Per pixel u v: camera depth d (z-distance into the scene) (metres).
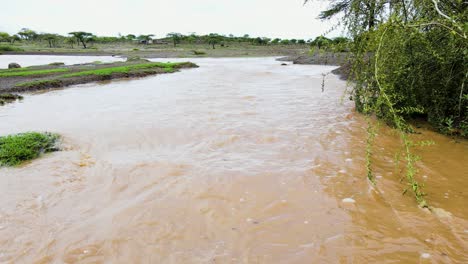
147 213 3.53
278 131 6.33
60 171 4.76
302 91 11.70
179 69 23.22
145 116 7.95
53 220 3.49
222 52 55.41
